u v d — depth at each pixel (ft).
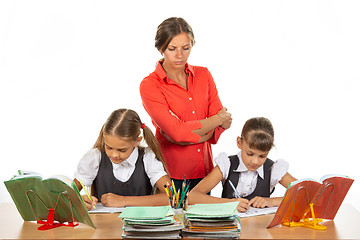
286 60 20.83
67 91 21.29
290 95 20.79
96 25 21.12
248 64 20.99
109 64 21.24
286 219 6.32
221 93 20.94
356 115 20.44
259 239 5.68
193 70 8.86
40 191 6.32
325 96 20.68
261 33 20.85
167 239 5.73
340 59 20.52
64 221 6.45
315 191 6.26
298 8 20.59
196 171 8.85
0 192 15.62
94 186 8.16
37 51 21.16
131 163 7.96
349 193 15.65
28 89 21.24
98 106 21.33
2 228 6.24
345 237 5.79
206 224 5.78
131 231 5.78
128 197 7.36
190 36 8.09
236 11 20.92
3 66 21.08
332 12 20.35
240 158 8.08
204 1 20.92
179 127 8.34
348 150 18.80
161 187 7.84
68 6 21.03
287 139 19.69
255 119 7.50
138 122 7.37
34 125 20.92
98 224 6.33
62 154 18.89
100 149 8.06
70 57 21.25
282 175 8.04
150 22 21.06
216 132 8.82
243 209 6.93
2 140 19.76
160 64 8.69
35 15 21.01
